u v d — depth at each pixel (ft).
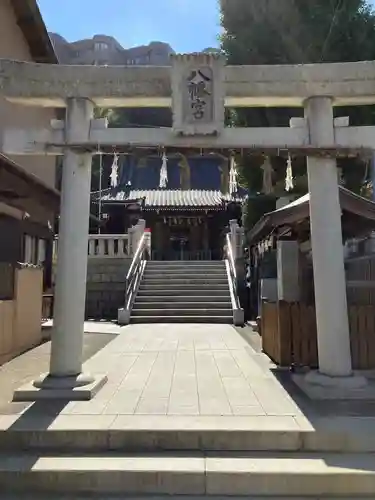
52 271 44.91
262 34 45.21
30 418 14.88
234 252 52.75
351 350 21.44
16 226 33.50
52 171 43.83
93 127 18.94
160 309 46.11
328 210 19.01
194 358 26.03
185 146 18.69
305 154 18.92
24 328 28.99
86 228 19.22
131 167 96.58
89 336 35.50
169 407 16.16
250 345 30.78
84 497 11.91
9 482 12.25
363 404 16.62
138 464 12.58
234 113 46.68
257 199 53.06
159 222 86.74
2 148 18.92
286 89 19.08
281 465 12.53
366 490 11.93
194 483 12.07
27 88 19.04
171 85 18.80
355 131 18.83
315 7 43.57
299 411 15.74
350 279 28.94
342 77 18.93
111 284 53.11
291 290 27.91
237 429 13.80
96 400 17.06
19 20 35.55
